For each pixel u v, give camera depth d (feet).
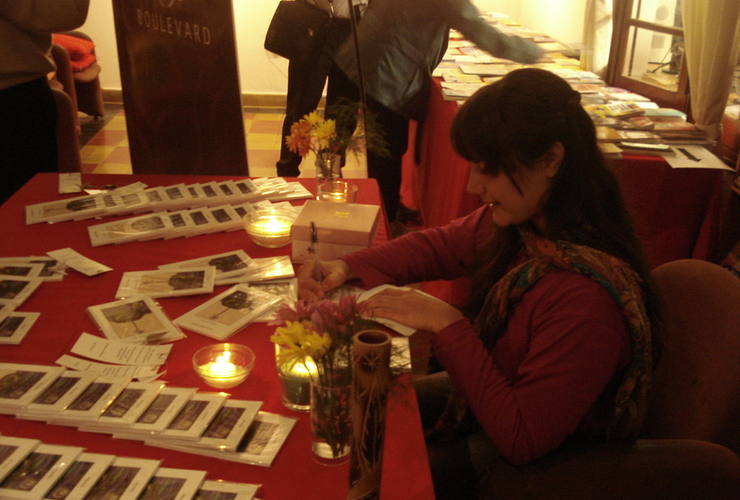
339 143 6.52
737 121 9.57
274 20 11.50
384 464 3.41
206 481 3.22
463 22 9.88
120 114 19.94
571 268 3.83
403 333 4.30
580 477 3.69
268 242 5.71
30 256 5.49
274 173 15.69
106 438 3.52
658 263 8.69
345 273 5.10
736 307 4.29
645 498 3.70
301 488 3.24
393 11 9.93
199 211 6.36
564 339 3.70
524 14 19.92
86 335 4.39
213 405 3.69
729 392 4.10
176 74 9.94
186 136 10.34
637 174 8.21
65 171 11.52
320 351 2.93
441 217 10.37
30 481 3.15
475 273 4.89
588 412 4.02
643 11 11.86
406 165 15.12
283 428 3.60
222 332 4.46
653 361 4.17
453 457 4.54
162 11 9.62
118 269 5.35
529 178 3.75
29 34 9.02
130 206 6.36
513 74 3.79
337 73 11.34
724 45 8.60
